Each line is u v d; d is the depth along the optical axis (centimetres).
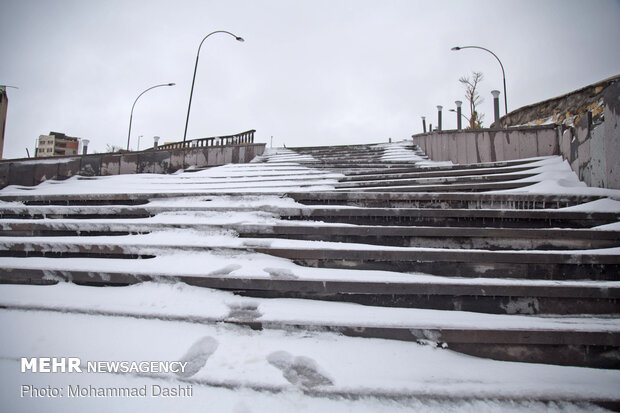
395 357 204
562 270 259
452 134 746
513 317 231
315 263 286
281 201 398
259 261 284
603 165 377
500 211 319
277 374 191
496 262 266
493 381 188
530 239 288
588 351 207
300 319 224
